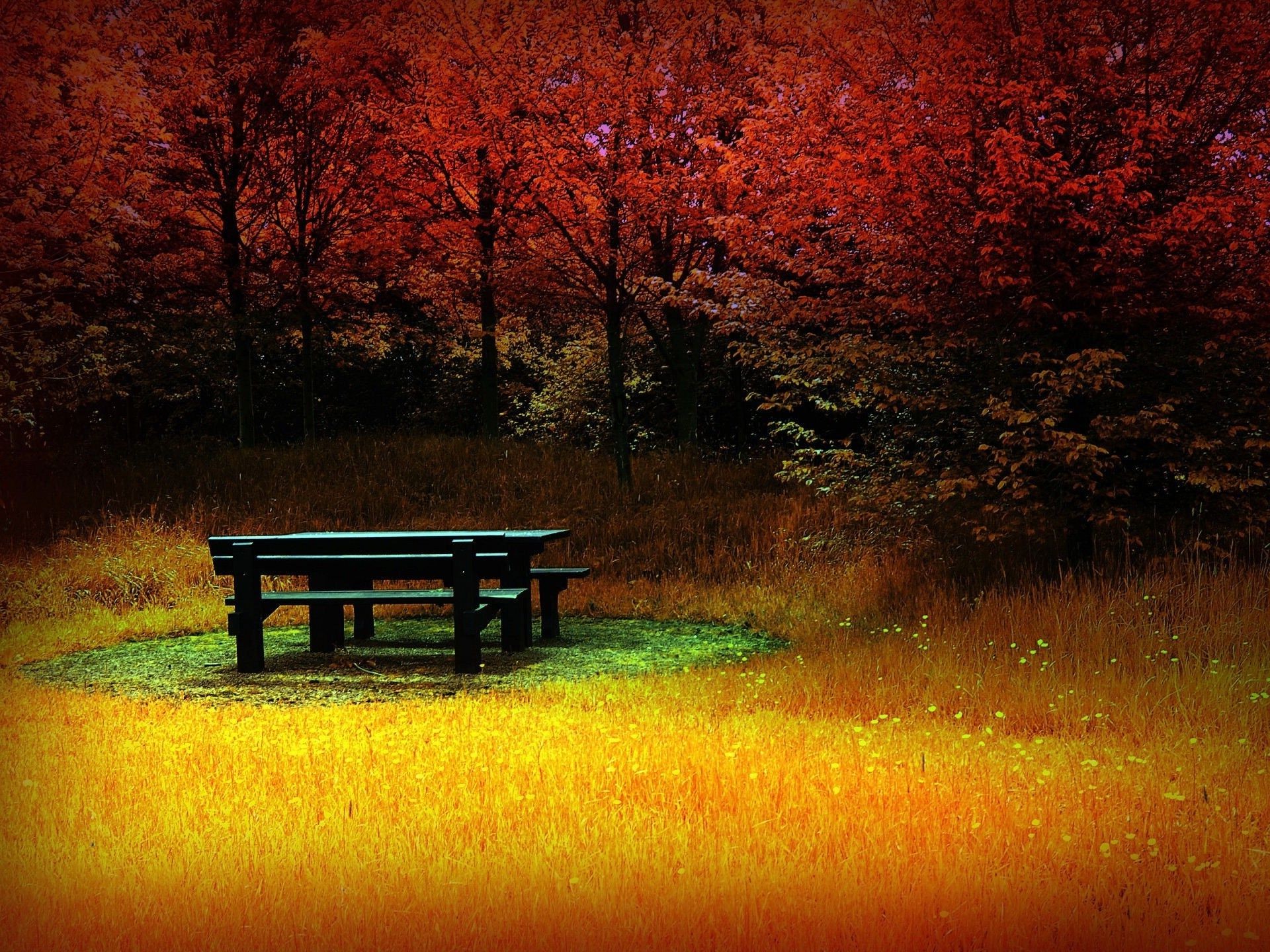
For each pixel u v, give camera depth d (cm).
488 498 1775
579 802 465
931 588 1139
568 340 2775
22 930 339
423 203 1858
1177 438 1112
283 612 1249
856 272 1283
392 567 929
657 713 666
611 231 1617
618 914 346
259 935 336
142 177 1490
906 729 642
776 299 1320
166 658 989
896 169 1131
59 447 1948
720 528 1553
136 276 1895
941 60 1147
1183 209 1047
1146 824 445
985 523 1244
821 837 422
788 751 559
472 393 2930
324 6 1812
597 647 1022
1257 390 1124
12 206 1330
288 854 407
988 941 333
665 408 2488
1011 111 1099
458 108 1605
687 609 1212
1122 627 864
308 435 2078
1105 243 1088
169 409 2808
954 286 1223
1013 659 823
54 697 763
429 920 345
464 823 440
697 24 1546
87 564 1375
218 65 1727
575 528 1616
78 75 1298
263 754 571
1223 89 1101
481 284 1858
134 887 376
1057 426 1175
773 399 1341
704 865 389
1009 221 1063
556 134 1541
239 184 1952
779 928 335
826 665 840
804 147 1256
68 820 454
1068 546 1184
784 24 1337
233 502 1727
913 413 1280
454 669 910
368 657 980
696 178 1505
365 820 450
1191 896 372
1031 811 461
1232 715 648
